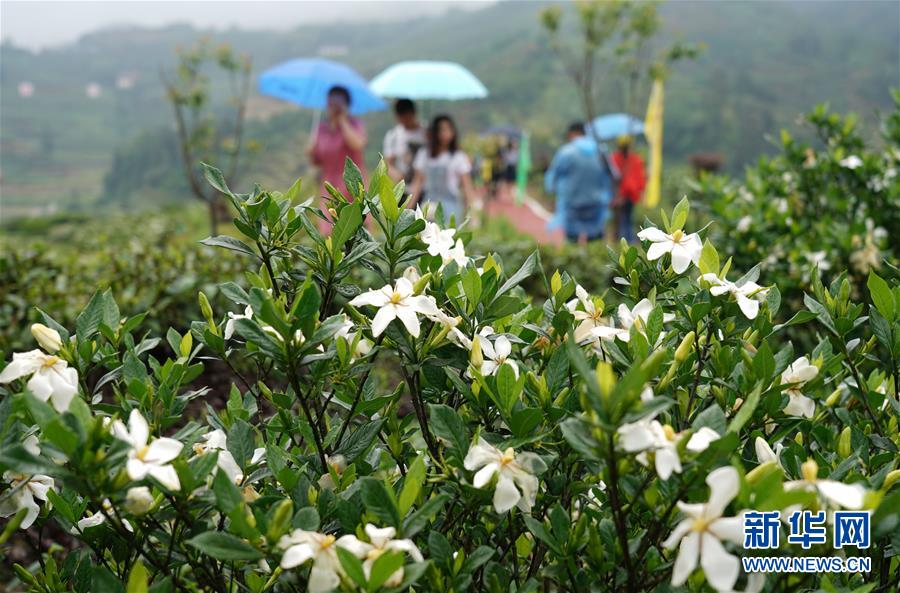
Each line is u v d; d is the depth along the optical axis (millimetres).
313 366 1400
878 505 1040
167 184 78312
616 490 1108
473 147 25297
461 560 1226
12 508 1350
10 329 3721
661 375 1437
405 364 1400
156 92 184500
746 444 1456
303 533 1115
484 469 1215
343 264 1495
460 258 1688
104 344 1577
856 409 1853
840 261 3588
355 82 10148
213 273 4551
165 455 1135
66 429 1046
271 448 1327
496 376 1298
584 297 1579
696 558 1003
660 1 11898
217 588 1336
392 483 1506
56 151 148250
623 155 10633
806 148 4305
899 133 4273
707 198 4430
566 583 1377
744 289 1463
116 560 1479
